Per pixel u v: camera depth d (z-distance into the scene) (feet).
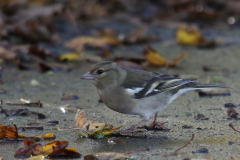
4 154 22.40
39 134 25.95
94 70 26.96
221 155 22.02
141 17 66.59
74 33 57.88
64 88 38.83
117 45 55.77
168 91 27.37
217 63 48.34
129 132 26.66
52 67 44.93
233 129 25.80
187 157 21.59
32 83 40.19
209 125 27.89
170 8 69.56
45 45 53.67
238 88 38.34
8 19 56.65
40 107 32.55
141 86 26.58
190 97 36.01
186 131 26.71
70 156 22.07
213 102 34.14
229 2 71.41
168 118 29.84
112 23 62.95
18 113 30.27
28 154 22.09
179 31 56.65
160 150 22.97
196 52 53.36
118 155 21.52
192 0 70.74
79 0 67.72
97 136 25.31
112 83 26.66
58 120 29.22
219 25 65.98
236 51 53.67
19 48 48.03
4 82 40.50
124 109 26.99
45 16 57.31
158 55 46.16
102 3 69.00
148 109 26.94
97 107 32.96
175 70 45.47
